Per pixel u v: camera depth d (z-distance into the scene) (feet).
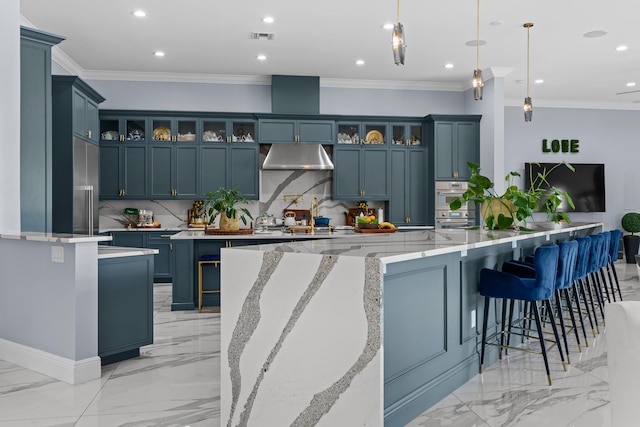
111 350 11.87
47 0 16.21
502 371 11.71
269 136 25.43
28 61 14.34
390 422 8.42
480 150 25.99
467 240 10.40
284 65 23.88
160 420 8.97
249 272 8.10
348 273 6.97
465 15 17.57
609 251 18.44
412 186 26.66
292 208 26.99
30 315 11.85
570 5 16.71
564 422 8.93
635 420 4.23
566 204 31.81
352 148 26.20
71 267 10.90
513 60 23.16
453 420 9.02
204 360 12.51
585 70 24.89
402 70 24.91
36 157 14.48
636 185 32.71
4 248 12.51
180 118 24.94
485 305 11.44
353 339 6.90
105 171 24.50
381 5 16.69
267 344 7.83
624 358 4.31
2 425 8.73
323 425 7.18
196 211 25.80
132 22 18.21
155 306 19.43
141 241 24.53
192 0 16.28
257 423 7.95
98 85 25.13
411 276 9.04
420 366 9.30
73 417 9.08
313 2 16.44
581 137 32.17
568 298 13.52
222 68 24.43
